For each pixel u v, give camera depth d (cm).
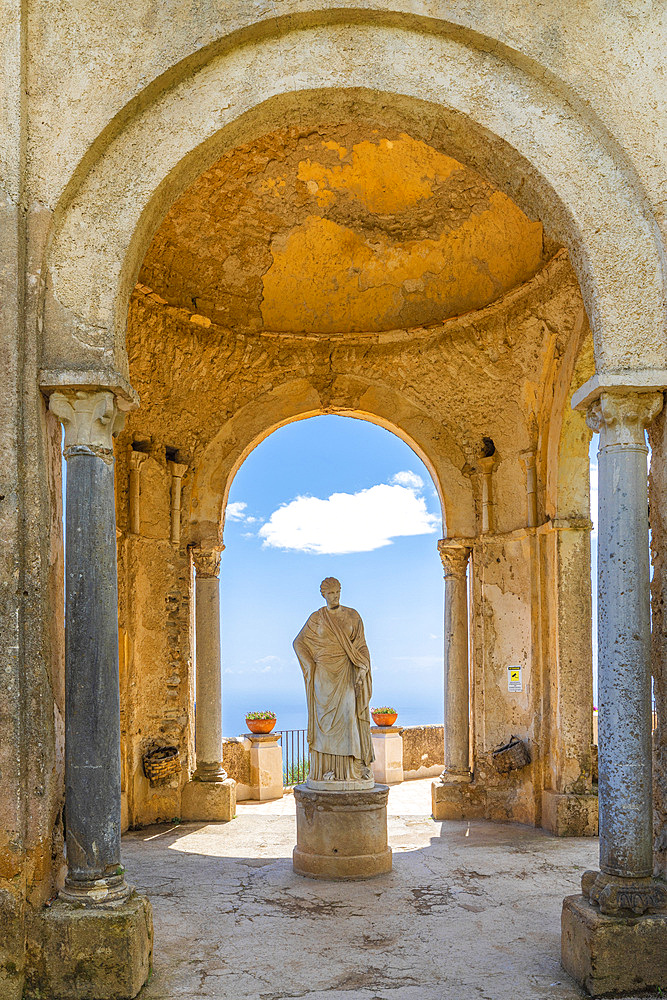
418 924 698
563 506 1058
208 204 1066
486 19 622
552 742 1064
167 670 1160
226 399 1202
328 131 1012
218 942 658
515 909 736
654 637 620
